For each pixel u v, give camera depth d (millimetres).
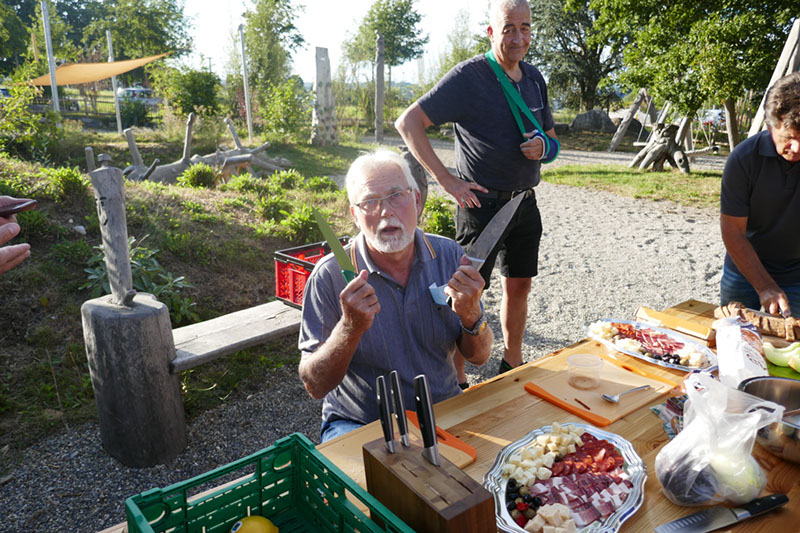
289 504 1222
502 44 2988
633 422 1609
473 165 3266
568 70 29547
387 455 1129
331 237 1595
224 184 8312
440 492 1006
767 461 1420
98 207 2926
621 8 14922
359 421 2055
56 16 38562
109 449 3104
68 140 11602
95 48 40938
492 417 1654
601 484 1272
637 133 25781
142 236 5270
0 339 3869
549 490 1256
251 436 3400
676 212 9883
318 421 3582
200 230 5777
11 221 1602
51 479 2941
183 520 1070
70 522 2680
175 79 18328
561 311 5449
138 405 2943
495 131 3127
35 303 4180
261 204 6824
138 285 4500
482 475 1380
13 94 10617
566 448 1395
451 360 2162
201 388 3803
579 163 16547
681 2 13633
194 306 4688
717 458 1214
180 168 9500
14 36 39188
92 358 2959
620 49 28812
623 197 11266
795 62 5645
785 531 1167
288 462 1199
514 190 3264
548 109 3416
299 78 26734
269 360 4211
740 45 12141
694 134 22094
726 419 1220
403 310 1991
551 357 2072
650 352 2029
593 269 6668
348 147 17641
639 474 1314
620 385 1821
